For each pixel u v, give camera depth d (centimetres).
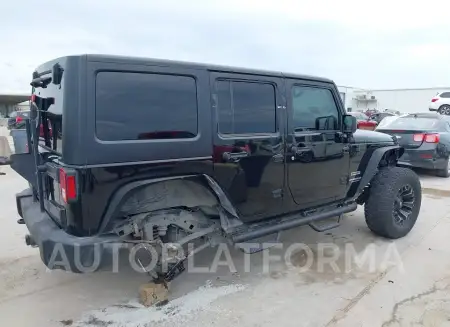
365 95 4428
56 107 254
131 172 248
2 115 4206
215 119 288
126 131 246
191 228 297
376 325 267
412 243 424
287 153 337
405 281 334
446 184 730
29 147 305
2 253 391
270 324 269
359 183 418
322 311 286
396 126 800
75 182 231
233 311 287
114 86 242
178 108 269
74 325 270
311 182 364
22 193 341
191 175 275
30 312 286
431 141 734
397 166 479
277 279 340
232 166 298
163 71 261
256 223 335
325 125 377
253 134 312
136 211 271
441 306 291
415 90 4156
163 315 281
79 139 230
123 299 305
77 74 230
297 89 346
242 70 303
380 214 415
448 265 367
